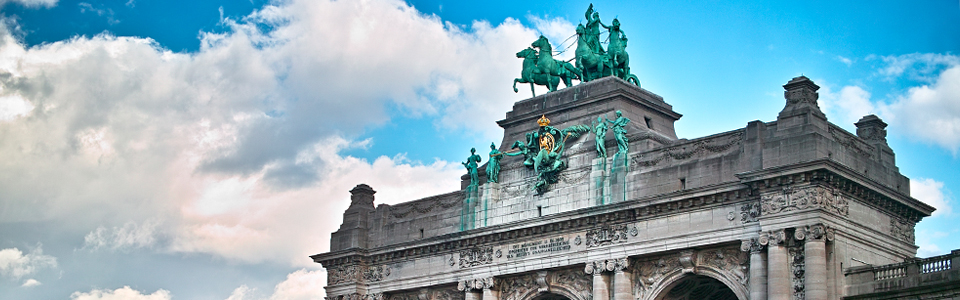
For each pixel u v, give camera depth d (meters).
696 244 91.44
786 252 85.44
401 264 113.50
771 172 86.06
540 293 102.50
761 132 90.44
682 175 94.25
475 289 105.75
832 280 83.94
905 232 93.44
